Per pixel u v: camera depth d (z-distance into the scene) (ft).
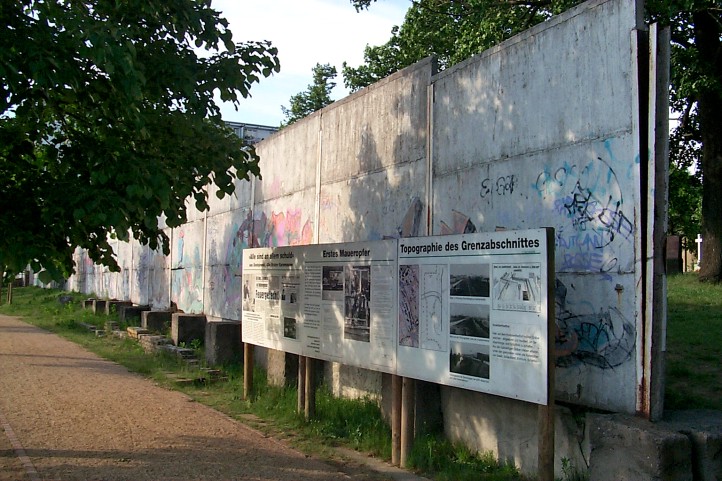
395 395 24.09
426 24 58.44
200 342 52.54
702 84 46.11
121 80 19.26
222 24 25.39
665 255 18.56
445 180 27.53
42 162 22.44
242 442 26.73
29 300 119.34
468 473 22.25
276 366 36.45
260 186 46.78
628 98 19.51
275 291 31.73
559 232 21.85
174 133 24.61
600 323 20.10
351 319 26.40
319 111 38.73
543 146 22.67
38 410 31.96
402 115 30.73
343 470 23.43
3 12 19.39
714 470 16.37
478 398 24.95
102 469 22.58
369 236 33.04
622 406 19.15
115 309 80.33
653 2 40.65
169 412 32.01
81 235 20.67
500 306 19.44
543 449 17.93
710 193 52.80
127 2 22.40
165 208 21.20
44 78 18.49
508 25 50.42
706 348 29.96
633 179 19.19
